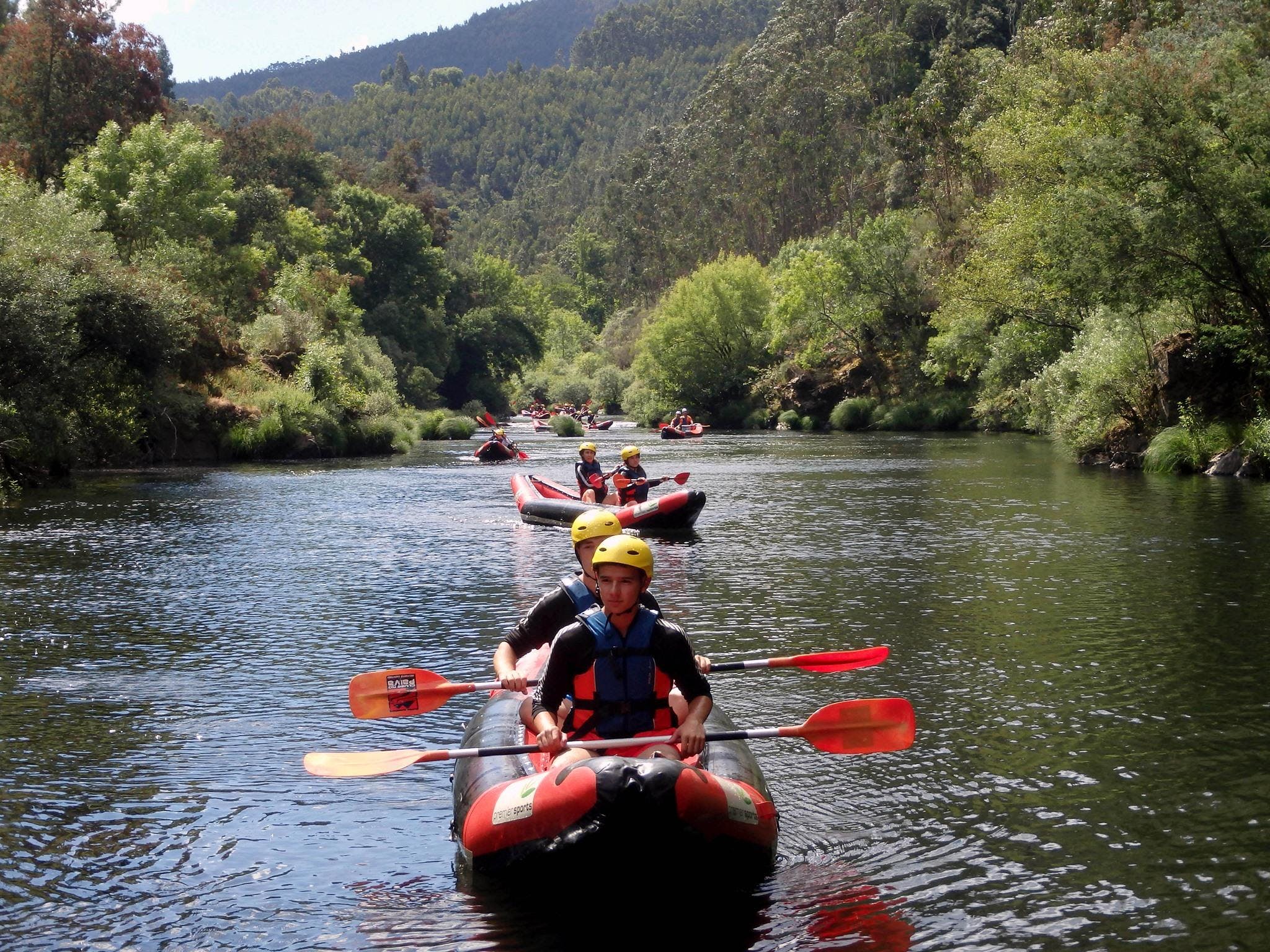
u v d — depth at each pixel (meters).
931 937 4.30
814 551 14.15
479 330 82.56
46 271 24.31
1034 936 4.30
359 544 15.46
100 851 5.20
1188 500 19.08
